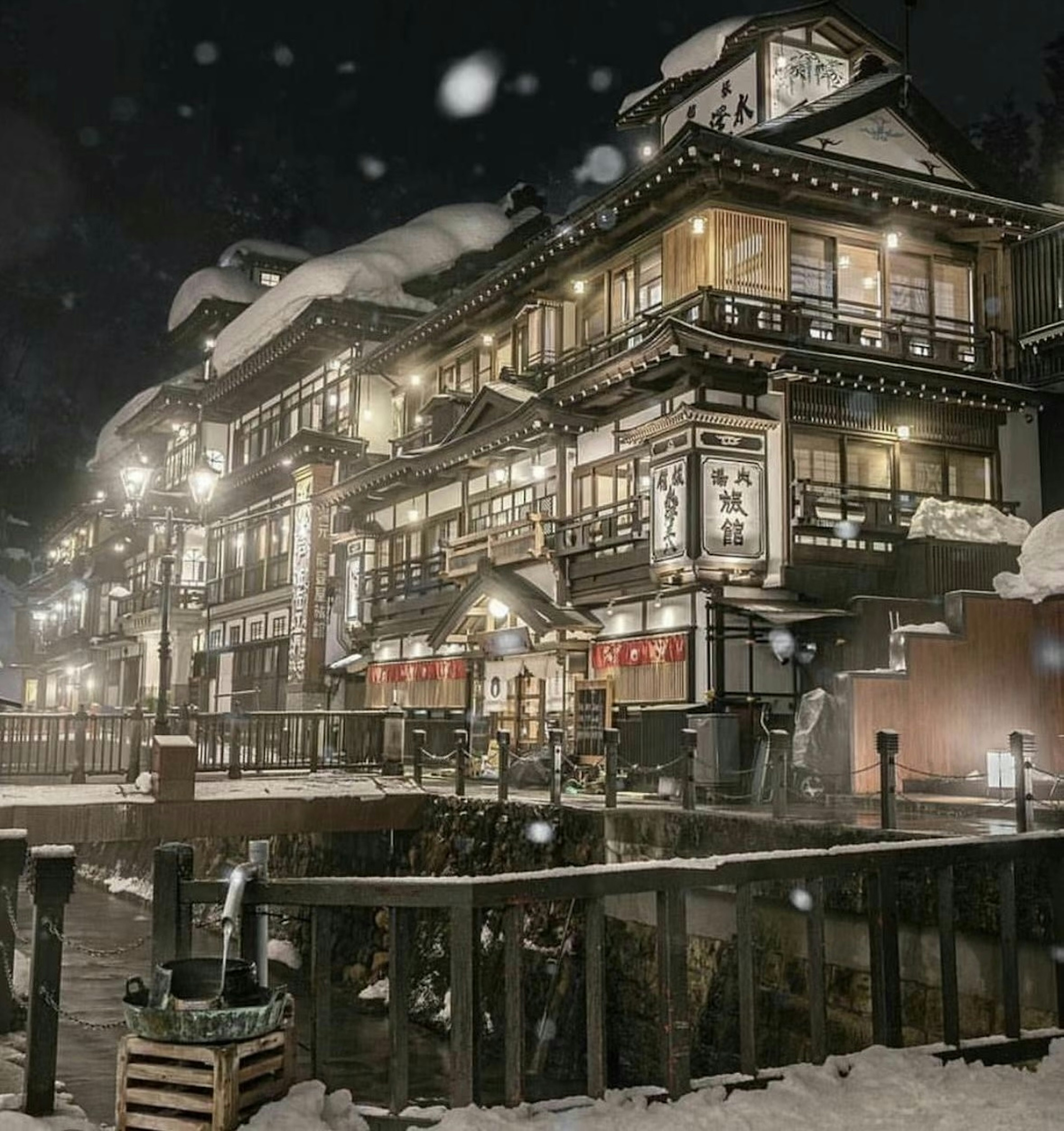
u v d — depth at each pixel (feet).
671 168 78.74
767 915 39.99
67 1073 43.86
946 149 92.84
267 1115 16.92
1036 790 54.75
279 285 154.40
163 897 18.67
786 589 75.00
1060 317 86.74
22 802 53.78
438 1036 53.21
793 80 98.48
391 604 118.11
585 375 82.48
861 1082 19.57
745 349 74.74
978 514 79.56
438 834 63.82
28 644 266.57
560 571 88.94
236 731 70.33
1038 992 29.12
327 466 131.34
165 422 185.68
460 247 148.87
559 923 51.78
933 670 60.80
